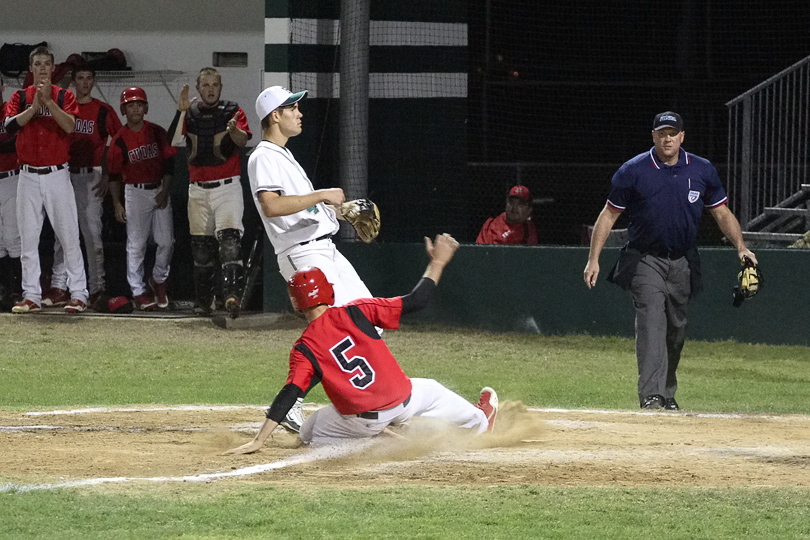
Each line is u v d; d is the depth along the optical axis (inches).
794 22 2374.5
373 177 1967.3
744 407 1087.0
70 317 1733.5
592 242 1066.7
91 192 1807.3
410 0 1955.0
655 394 1045.8
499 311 1736.0
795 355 1486.2
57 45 2036.2
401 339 1632.6
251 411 998.4
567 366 1400.1
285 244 895.1
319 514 585.3
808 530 559.8
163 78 2012.8
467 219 2022.6
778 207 1927.9
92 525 561.9
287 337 1637.6
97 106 1801.2
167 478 682.2
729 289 1599.4
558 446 807.1
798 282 1555.1
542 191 2300.7
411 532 549.6
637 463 739.4
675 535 548.1
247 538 537.6
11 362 1359.5
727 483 677.9
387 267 1824.6
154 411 994.7
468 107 2206.0
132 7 2009.1
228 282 1712.6
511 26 2319.1
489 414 832.9
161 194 1802.4
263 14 1973.4
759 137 1943.9
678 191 1025.5
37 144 1669.5
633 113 2404.0
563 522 571.2
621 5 2362.2
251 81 1991.9
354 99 1862.7
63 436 847.7
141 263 1830.7
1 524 562.3
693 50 2405.3
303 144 1900.8
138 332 1637.6
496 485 663.8
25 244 1728.6
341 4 1857.8
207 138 1670.8
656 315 1046.4
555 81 2359.7
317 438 773.9
